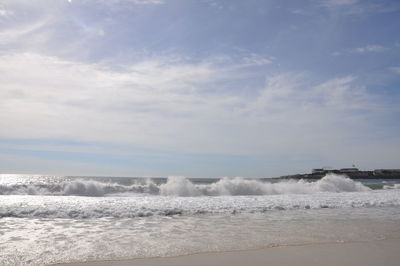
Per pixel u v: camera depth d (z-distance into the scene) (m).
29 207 10.23
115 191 18.95
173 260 5.08
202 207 11.57
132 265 4.82
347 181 25.44
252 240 6.55
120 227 7.97
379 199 15.65
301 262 5.03
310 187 23.58
